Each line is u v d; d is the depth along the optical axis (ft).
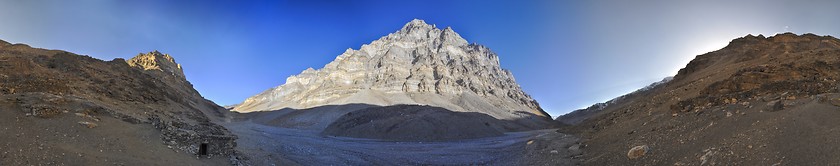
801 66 103.86
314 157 123.44
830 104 58.90
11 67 111.14
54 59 168.25
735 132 64.90
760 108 70.79
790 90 81.71
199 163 74.90
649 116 116.88
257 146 124.06
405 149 173.88
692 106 100.07
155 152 72.02
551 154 115.75
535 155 122.93
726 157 57.82
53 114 73.61
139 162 64.44
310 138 237.66
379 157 138.72
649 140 85.51
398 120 282.56
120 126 80.79
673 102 124.47
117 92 147.43
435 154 150.41
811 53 130.72
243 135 178.81
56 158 55.72
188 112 196.75
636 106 158.92
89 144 66.03
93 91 127.54
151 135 80.89
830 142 48.19
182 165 70.23
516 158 126.21
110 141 70.38
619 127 120.67
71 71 159.84
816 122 54.44
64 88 106.73
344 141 225.97
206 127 130.82
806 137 51.85
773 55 171.42
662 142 79.46
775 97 77.51
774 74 101.09
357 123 306.55
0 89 89.35
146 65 414.00
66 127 70.33
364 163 121.08
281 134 276.21
